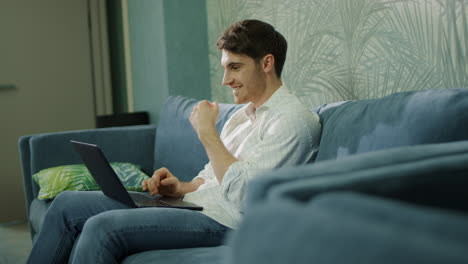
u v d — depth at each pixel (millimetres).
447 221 369
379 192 535
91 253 1312
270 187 537
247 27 1562
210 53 3117
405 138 1111
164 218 1398
